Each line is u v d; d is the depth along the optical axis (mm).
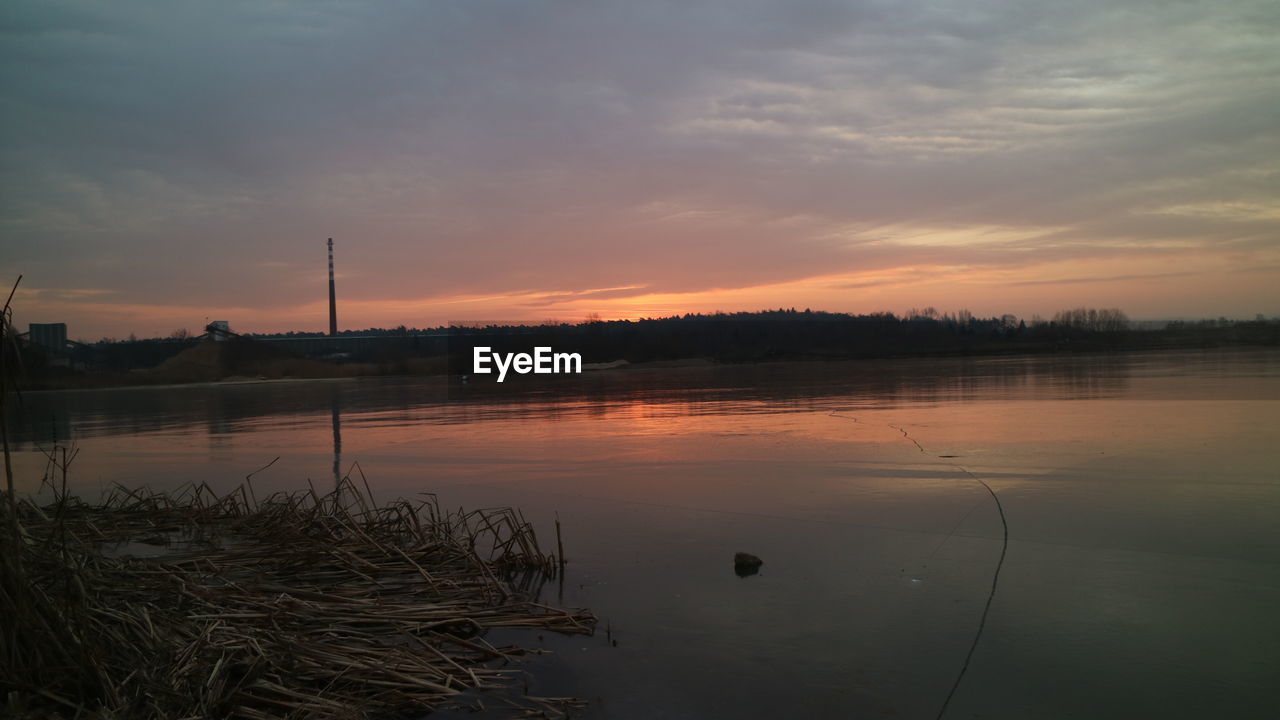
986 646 4207
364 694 3914
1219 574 5191
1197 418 12969
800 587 5293
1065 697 3604
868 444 11516
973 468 9250
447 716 3711
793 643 4367
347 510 7387
